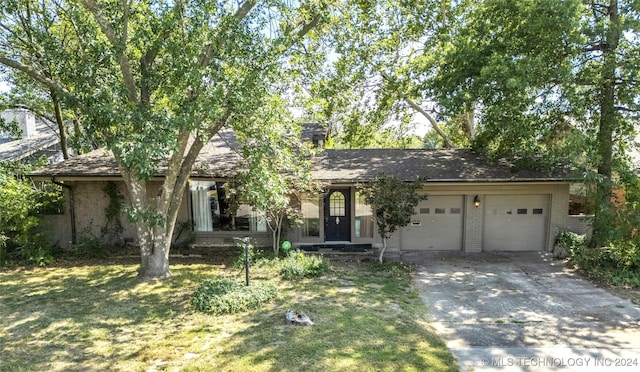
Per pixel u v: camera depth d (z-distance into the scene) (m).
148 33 8.95
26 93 15.31
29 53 11.02
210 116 8.34
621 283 9.86
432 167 13.83
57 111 16.88
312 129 17.06
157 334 7.02
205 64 9.20
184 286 9.73
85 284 9.98
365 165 14.22
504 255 13.05
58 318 7.78
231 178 12.16
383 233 11.76
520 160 12.94
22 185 12.76
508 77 10.63
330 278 10.39
